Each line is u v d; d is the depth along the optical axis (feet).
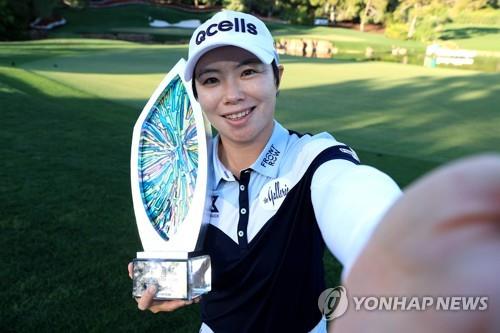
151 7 167.73
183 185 4.37
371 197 2.76
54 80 33.30
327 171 3.74
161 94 4.72
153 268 4.05
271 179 4.16
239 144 4.17
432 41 136.15
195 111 4.37
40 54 53.93
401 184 16.74
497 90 42.57
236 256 4.23
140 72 43.78
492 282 1.12
